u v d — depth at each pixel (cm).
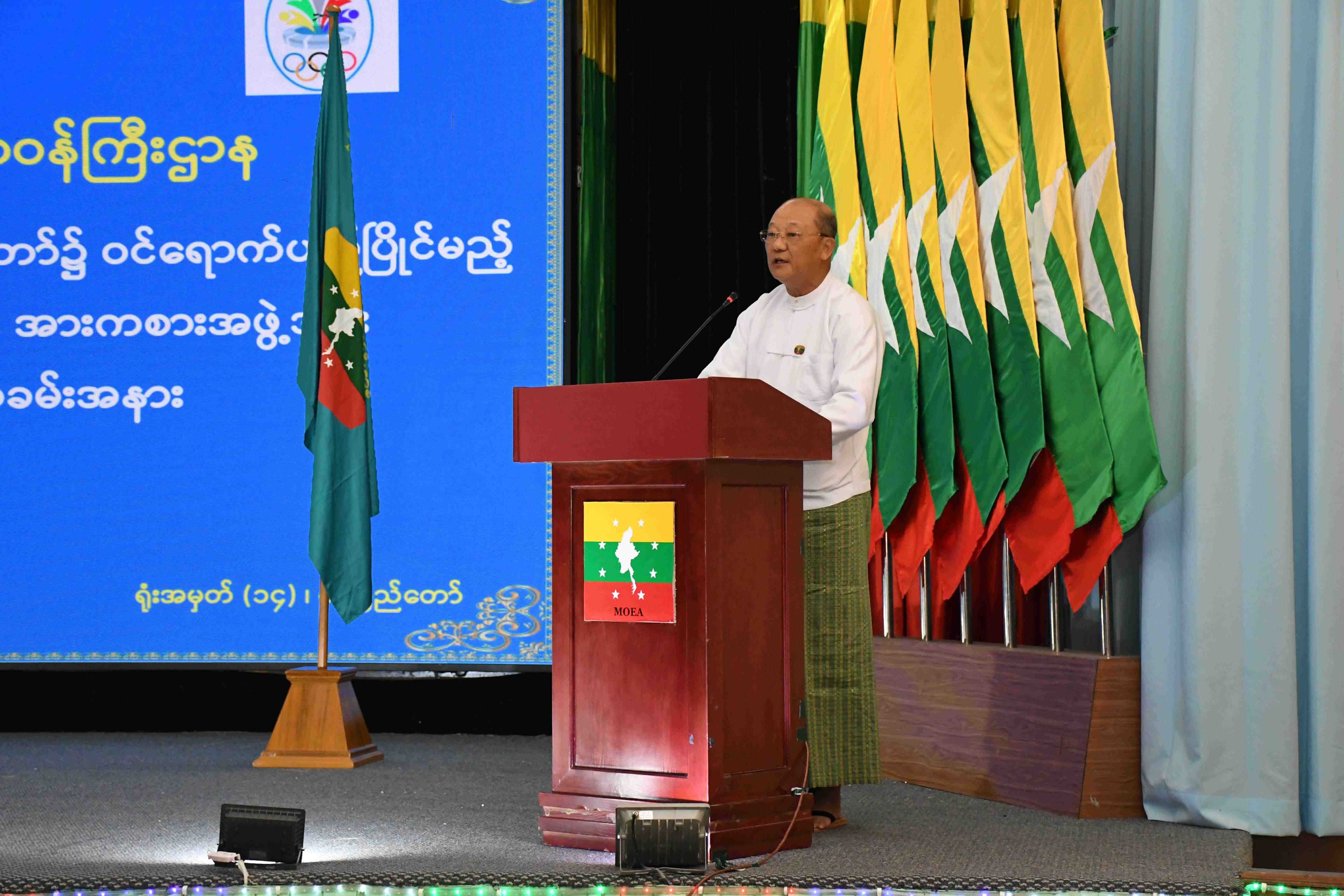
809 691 344
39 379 527
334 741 454
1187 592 359
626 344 566
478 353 520
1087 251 393
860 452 356
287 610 518
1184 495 365
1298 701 361
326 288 473
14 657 521
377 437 520
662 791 303
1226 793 353
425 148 525
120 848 320
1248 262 362
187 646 519
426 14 527
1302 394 364
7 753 486
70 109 534
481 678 536
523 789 410
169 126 532
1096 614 436
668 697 302
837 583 349
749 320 381
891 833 340
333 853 314
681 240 561
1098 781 366
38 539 523
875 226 448
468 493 517
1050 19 405
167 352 526
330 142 476
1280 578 354
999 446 408
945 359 427
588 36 541
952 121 429
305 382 473
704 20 561
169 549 521
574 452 307
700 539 296
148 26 533
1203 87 367
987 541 415
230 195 530
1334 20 359
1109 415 382
